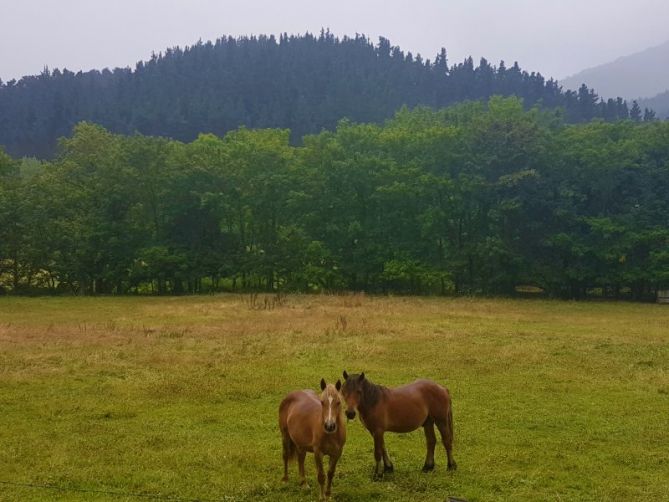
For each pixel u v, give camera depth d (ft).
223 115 486.79
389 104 551.59
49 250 174.60
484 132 188.65
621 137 204.13
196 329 87.25
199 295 165.58
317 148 201.57
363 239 187.73
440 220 184.55
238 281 213.66
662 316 119.44
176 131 473.26
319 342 76.28
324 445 29.35
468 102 262.47
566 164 187.21
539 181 181.47
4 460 35.55
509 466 35.50
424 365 63.36
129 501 30.07
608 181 185.68
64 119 529.45
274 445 38.99
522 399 50.47
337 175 187.52
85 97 581.53
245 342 76.38
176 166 190.08
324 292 174.40
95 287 188.14
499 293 182.09
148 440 39.45
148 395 51.11
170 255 179.01
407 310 115.96
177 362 63.93
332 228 184.03
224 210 189.57
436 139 193.98
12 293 173.88
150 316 107.04
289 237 188.14
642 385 55.31
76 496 30.68
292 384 55.01
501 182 176.35
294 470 34.81
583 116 532.32
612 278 173.27
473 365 63.46
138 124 485.56
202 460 35.78
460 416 45.75
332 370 60.85
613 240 176.24
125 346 72.90
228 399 50.29
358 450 38.52
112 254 178.29
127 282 184.24
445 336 82.23
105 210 181.68
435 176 183.62
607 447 38.93
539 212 185.47
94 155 196.95
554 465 35.60
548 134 191.21
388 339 78.95
